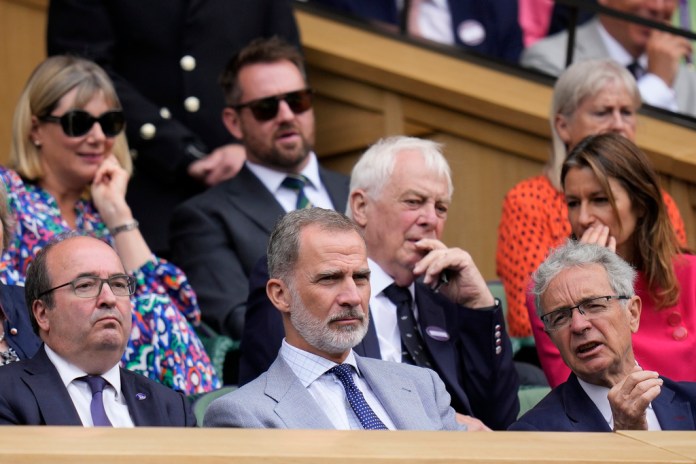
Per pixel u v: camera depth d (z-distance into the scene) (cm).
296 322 1563
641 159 1902
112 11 2438
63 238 1609
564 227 2202
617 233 1889
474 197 2592
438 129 2600
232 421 1498
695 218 2523
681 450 1192
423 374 1652
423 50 2619
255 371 1777
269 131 2216
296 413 1514
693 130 2527
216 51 2456
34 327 1584
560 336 1669
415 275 1820
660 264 1891
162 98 2439
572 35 2534
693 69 2512
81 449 1104
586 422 1631
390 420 1575
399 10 2639
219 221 2170
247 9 2488
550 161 2241
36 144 2044
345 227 1585
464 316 1828
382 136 2608
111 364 1576
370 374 1603
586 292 1658
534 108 2544
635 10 2500
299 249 1566
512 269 2188
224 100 2444
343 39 2639
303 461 1111
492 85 2572
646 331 1898
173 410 1598
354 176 1872
